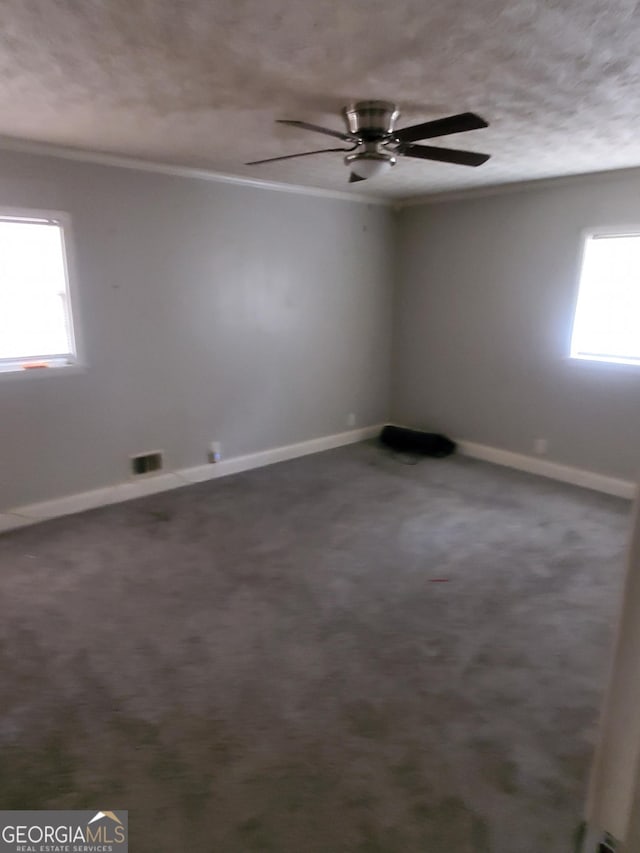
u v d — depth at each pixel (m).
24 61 2.05
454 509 3.90
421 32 1.80
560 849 1.54
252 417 4.69
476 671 2.25
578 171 3.92
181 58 2.02
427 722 1.99
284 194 4.50
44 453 3.62
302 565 3.09
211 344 4.31
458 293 5.00
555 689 2.15
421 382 5.46
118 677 2.20
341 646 2.40
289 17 1.71
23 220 3.33
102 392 3.81
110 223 3.64
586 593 2.83
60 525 3.59
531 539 3.44
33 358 3.54
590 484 4.36
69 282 3.55
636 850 0.52
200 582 2.90
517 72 2.13
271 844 1.55
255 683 2.17
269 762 1.82
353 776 1.77
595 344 4.31
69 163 3.40
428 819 1.63
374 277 5.35
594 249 4.18
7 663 2.27
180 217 3.95
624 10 1.65
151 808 1.66
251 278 4.44
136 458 4.06
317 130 2.41
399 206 5.30
